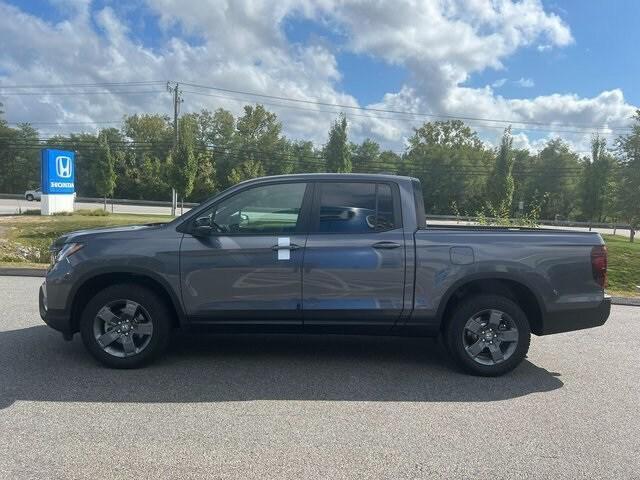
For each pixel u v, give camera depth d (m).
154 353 5.20
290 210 5.24
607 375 5.43
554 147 72.69
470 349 5.23
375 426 4.04
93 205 51.19
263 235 5.16
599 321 5.29
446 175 69.62
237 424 4.00
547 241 5.21
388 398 4.63
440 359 5.80
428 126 81.94
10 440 3.65
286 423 4.04
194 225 5.11
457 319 5.20
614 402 4.67
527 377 5.31
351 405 4.45
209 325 5.18
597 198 56.84
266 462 3.43
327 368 5.40
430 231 5.23
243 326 5.18
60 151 30.33
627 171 27.80
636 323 8.05
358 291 5.10
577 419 4.27
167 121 84.69
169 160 38.97
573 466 3.49
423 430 3.99
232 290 5.11
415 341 6.52
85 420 4.01
